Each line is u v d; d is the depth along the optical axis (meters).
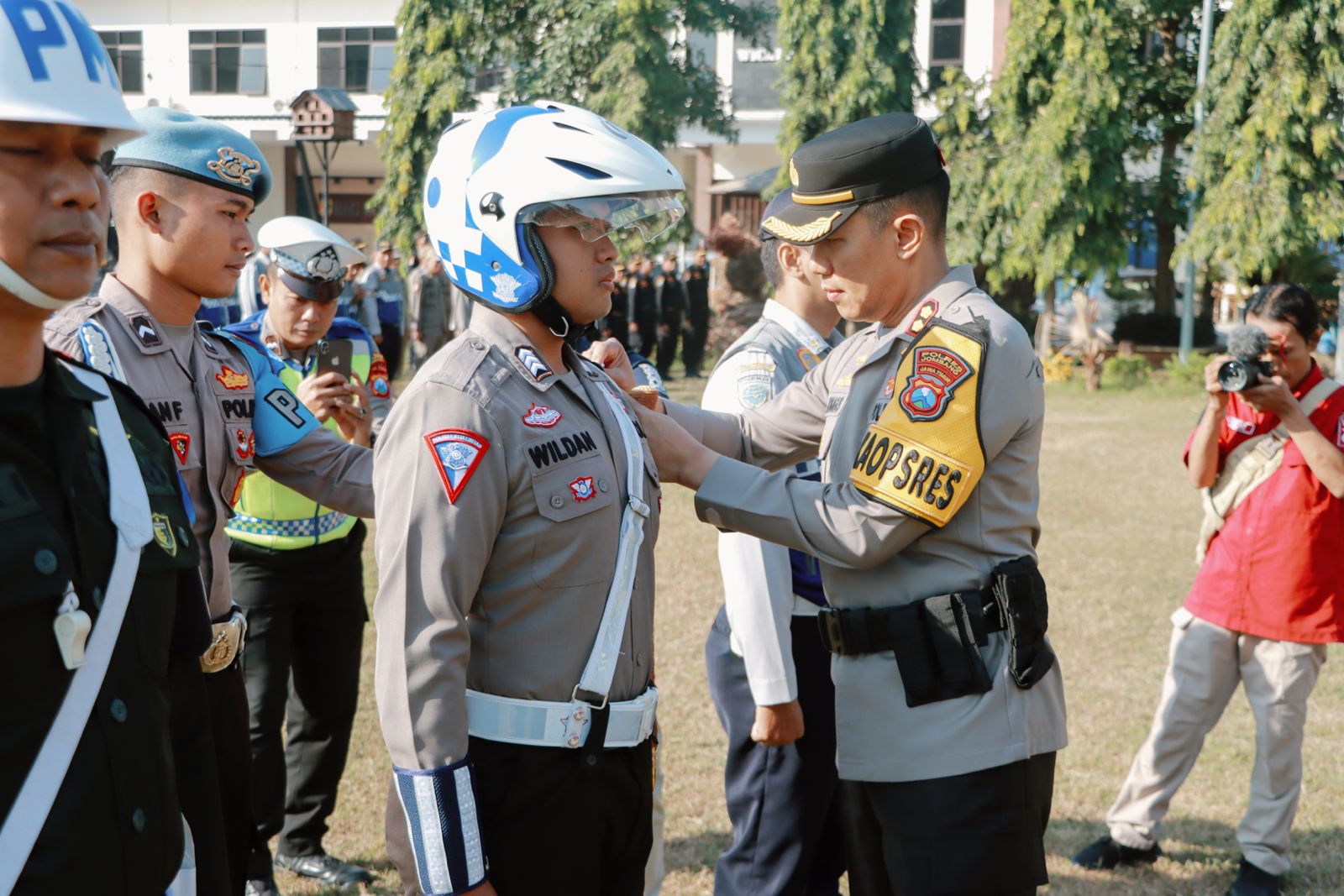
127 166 2.37
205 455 2.45
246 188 2.42
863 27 17.69
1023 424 2.19
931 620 2.18
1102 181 16.45
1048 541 7.92
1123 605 6.41
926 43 22.73
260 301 5.34
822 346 3.05
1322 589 3.42
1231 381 3.41
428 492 1.78
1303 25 14.88
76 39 1.32
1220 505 3.54
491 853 1.86
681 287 17.59
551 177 1.83
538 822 1.86
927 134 2.27
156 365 2.40
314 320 3.56
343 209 26.44
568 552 1.87
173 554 1.54
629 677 1.96
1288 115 14.98
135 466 1.50
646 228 2.02
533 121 1.90
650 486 2.04
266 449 2.59
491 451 1.81
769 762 2.98
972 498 2.19
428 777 1.76
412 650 1.77
